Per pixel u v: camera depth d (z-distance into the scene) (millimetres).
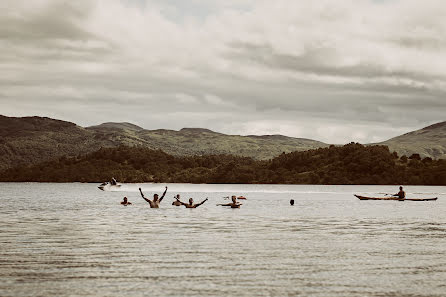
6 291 16156
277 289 16703
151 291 16312
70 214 48844
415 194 142375
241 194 123375
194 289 16609
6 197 100812
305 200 87375
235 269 19828
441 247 26031
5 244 26469
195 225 37125
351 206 67562
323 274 19016
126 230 33469
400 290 16688
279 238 29453
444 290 16750
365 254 23594
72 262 21141
